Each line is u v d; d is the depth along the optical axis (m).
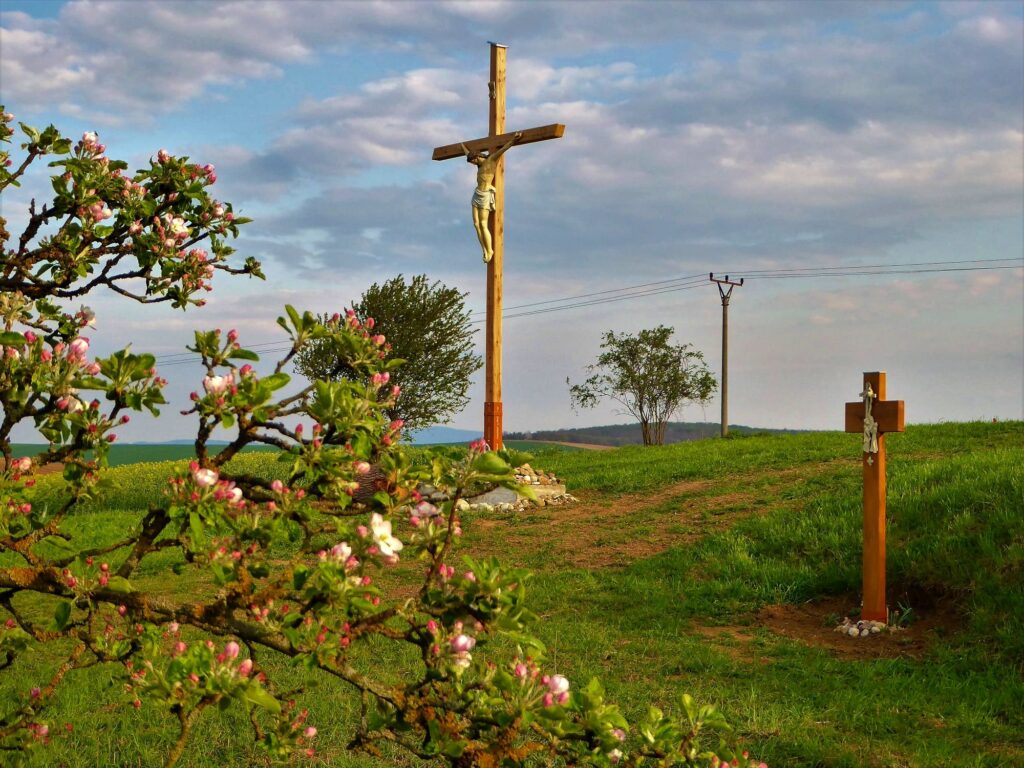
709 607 10.59
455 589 2.93
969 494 11.41
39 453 3.17
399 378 28.70
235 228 4.41
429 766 5.74
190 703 2.71
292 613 2.90
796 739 6.31
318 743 6.16
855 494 13.64
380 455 3.22
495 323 19.52
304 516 3.07
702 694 7.51
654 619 10.27
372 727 3.07
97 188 3.99
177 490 2.91
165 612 3.10
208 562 3.01
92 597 3.13
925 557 10.28
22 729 3.69
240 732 6.30
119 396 3.04
